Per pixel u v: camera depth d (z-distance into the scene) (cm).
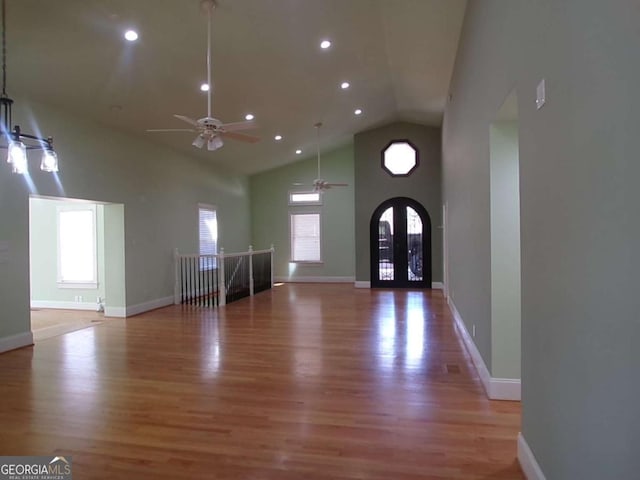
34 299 757
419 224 977
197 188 886
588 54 137
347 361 423
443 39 516
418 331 553
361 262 999
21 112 496
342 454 242
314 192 1127
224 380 369
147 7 383
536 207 196
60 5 359
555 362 173
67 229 740
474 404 312
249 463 233
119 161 654
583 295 144
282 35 475
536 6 192
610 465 125
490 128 312
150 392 341
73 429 276
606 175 126
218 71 530
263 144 902
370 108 812
